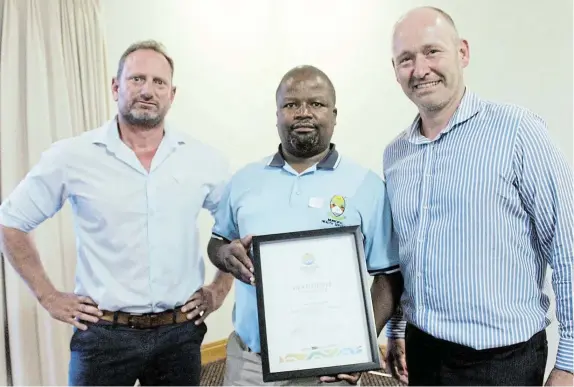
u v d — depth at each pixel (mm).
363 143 2730
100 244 1499
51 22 2127
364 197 1382
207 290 1651
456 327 1188
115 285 1486
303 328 1236
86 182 1494
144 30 2531
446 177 1205
